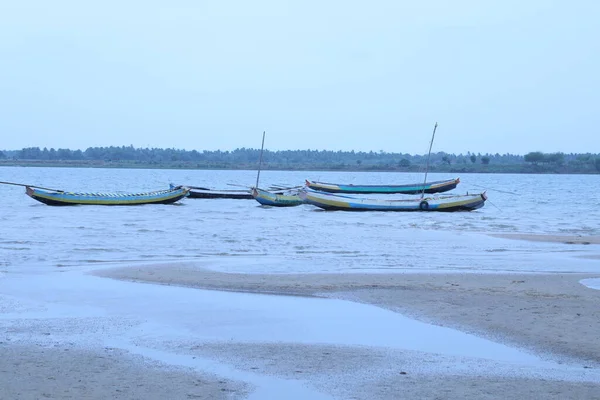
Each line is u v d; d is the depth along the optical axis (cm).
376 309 1577
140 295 1722
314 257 2481
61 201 5041
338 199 4947
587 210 5406
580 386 1048
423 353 1228
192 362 1163
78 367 1117
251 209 5134
